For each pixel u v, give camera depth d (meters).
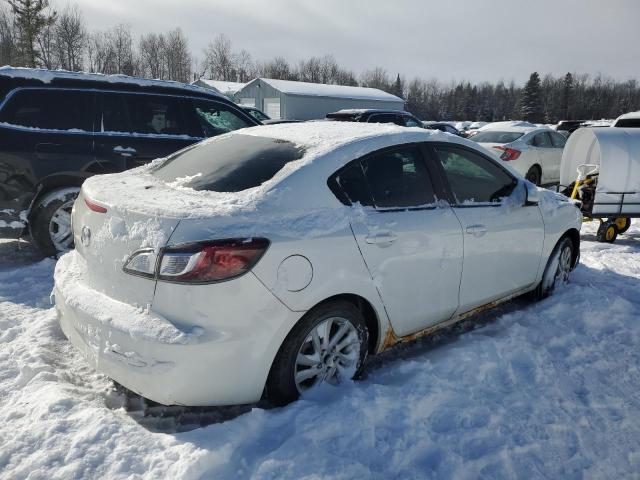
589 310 4.31
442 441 2.65
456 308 3.69
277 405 2.86
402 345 3.82
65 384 3.11
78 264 3.08
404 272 3.23
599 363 3.55
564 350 3.71
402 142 3.47
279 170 3.01
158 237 2.52
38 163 5.19
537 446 2.67
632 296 5.02
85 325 2.71
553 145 12.34
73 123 5.43
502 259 3.98
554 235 4.57
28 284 4.74
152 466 2.38
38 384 3.05
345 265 2.91
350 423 2.68
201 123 6.25
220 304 2.49
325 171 3.03
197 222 2.54
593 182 7.39
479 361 3.42
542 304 4.54
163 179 3.37
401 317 3.31
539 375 3.34
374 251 3.05
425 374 3.20
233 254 2.50
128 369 2.54
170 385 2.48
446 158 3.72
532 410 2.97
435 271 3.43
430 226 3.37
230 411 2.94
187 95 6.18
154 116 5.93
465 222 3.61
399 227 3.20
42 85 5.31
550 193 4.78
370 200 3.17
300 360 2.87
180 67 68.88
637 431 2.85
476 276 3.77
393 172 3.35
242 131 3.84
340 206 3.01
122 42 62.31
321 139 3.29
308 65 85.19
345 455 2.51
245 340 2.57
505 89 104.75
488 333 3.96
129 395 3.06
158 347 2.45
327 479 2.32
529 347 3.65
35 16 38.50
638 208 7.03
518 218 4.11
